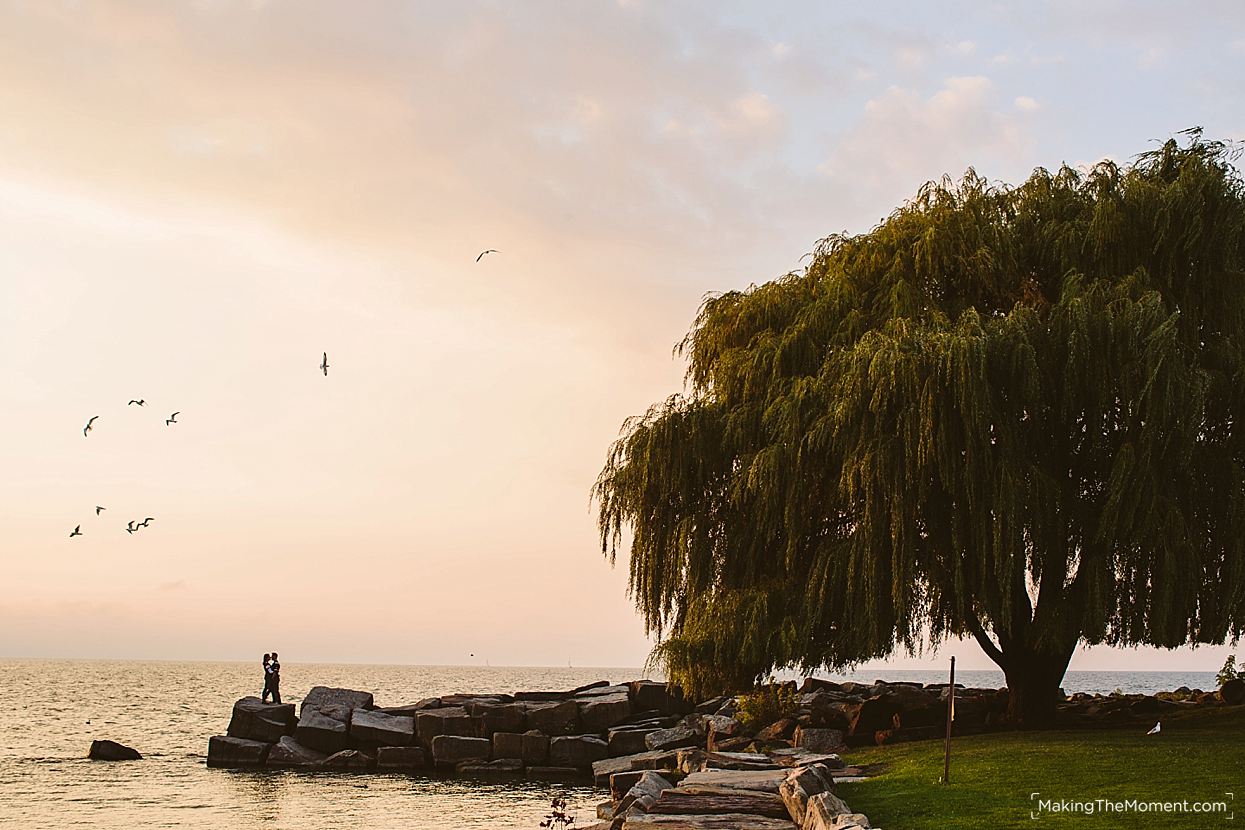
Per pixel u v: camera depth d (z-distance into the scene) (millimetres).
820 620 27328
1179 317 26500
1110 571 25188
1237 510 25062
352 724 44719
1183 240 27016
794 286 32156
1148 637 25016
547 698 51375
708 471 30391
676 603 30812
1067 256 27953
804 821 15766
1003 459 25156
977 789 18172
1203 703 37156
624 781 27922
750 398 30547
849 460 26250
